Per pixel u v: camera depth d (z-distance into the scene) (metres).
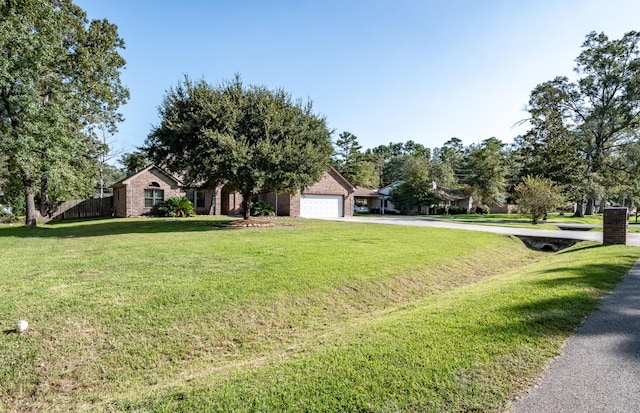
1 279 5.96
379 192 44.12
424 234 13.38
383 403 2.44
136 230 14.28
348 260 7.92
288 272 6.67
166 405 2.60
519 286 5.47
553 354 3.07
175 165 15.04
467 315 4.14
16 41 14.12
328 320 5.29
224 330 4.60
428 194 37.16
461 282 8.01
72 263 7.21
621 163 28.83
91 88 20.12
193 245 9.65
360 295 6.22
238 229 14.57
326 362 3.13
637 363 2.91
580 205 31.75
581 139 30.84
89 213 25.89
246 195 16.31
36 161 14.98
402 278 7.26
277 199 26.38
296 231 13.91
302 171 14.59
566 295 4.77
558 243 13.14
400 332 3.73
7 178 19.97
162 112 15.05
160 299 5.10
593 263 7.17
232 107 14.38
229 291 5.54
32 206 18.27
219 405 2.54
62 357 3.74
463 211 39.72
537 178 23.58
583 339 3.39
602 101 30.03
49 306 4.71
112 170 41.31
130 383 3.48
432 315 4.28
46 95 16.34
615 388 2.53
